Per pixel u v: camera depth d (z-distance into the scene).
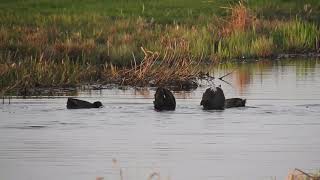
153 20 116.06
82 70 82.56
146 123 59.19
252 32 109.25
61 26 110.00
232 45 104.62
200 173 45.62
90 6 127.00
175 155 49.72
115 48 95.19
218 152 50.47
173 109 64.25
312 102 68.50
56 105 66.88
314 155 49.66
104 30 107.56
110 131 56.38
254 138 54.41
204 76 85.69
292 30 112.06
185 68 81.06
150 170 46.31
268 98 71.00
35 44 94.50
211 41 104.38
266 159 48.75
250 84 80.56
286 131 56.53
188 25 113.38
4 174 45.50
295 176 41.50
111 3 128.88
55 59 90.69
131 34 105.69
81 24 111.88
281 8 125.69
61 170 46.31
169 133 55.78
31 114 62.50
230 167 46.94
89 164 47.66
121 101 69.06
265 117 61.62
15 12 121.31
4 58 86.94
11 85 75.88
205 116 61.72
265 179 44.28
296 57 106.50
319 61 101.75
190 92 76.19
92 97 71.88
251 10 121.44
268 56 105.00
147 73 80.44
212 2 127.12
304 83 80.75
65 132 56.09
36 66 80.88
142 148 51.44
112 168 46.75
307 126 58.22
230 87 79.00
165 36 101.38
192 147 51.66
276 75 87.31
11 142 53.09
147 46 97.12
